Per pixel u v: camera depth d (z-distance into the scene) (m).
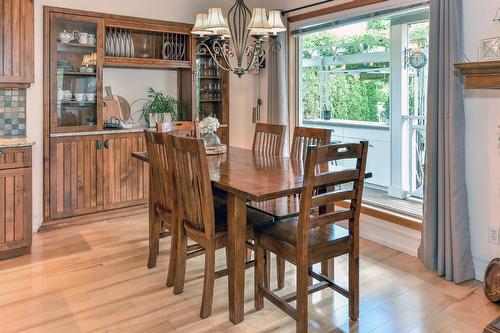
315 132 3.06
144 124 4.59
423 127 4.27
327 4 4.00
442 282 2.74
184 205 2.46
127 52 4.14
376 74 4.62
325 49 4.71
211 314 2.32
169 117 4.55
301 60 4.63
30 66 3.47
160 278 2.79
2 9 3.29
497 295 2.39
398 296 2.53
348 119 4.88
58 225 3.81
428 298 2.50
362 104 4.80
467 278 2.74
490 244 2.71
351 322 2.22
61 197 3.81
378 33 4.47
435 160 2.85
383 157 4.62
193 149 2.21
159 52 4.46
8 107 3.53
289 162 2.88
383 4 3.46
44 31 3.62
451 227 2.74
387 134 4.55
